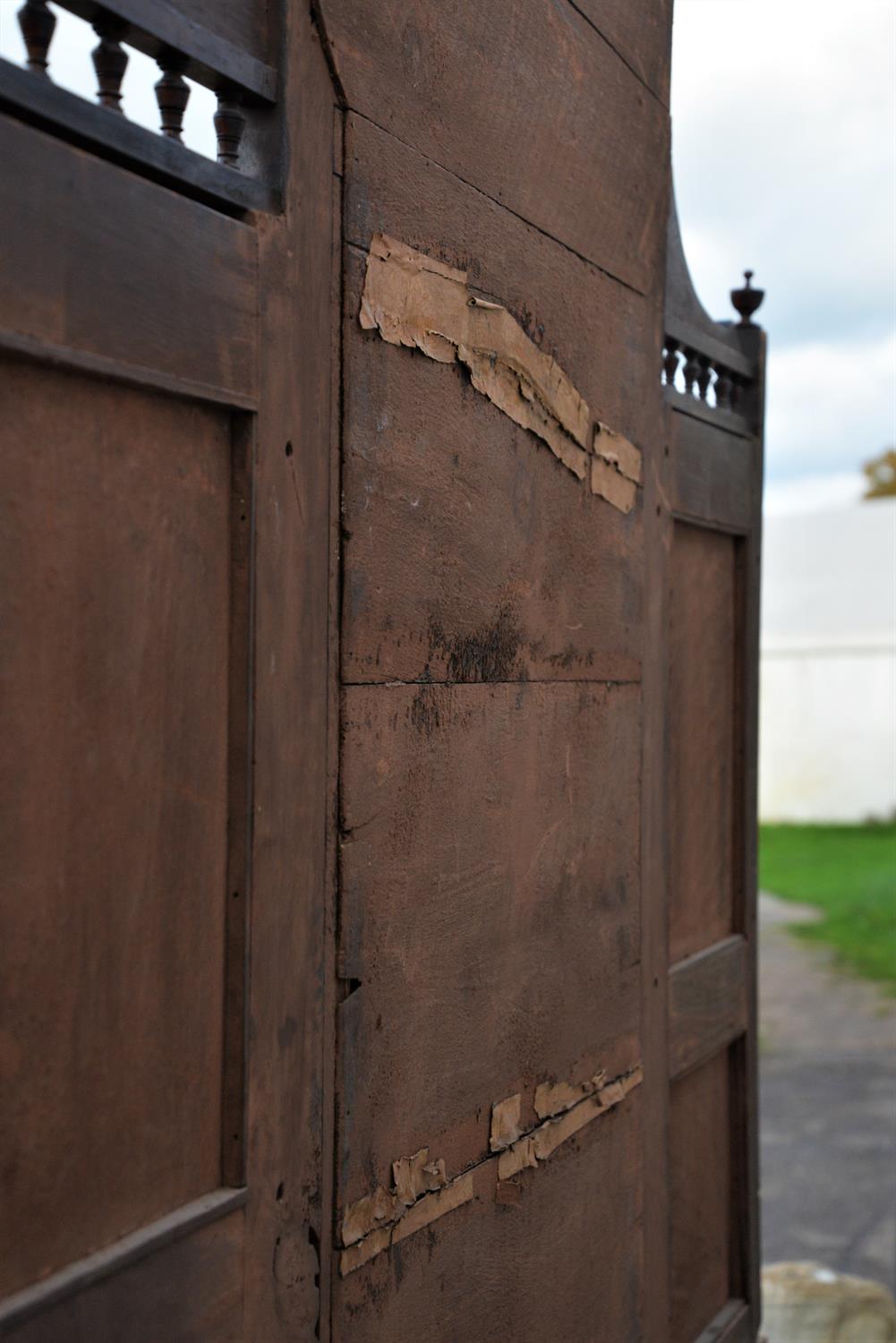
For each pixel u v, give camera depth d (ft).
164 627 4.90
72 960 4.52
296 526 5.51
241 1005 5.25
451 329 6.62
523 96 7.29
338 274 5.77
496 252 7.06
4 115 4.07
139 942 4.81
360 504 5.93
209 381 4.97
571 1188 8.13
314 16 5.54
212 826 5.17
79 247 4.34
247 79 5.20
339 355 5.80
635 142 8.82
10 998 4.29
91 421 4.54
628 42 8.70
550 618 7.83
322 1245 5.78
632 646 9.04
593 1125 8.44
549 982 7.84
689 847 10.56
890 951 37.09
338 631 5.84
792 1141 23.57
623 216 8.70
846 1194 21.02
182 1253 4.96
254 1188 5.32
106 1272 4.57
